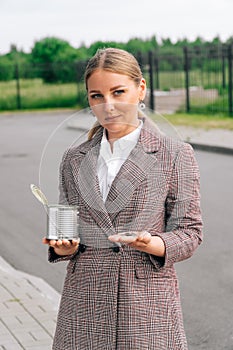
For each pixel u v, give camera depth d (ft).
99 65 10.05
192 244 10.11
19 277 25.14
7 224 34.83
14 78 131.64
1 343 18.38
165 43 145.89
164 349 10.05
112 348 10.06
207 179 44.73
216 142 59.57
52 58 140.46
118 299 10.05
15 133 82.07
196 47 97.30
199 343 19.24
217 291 23.18
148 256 10.05
